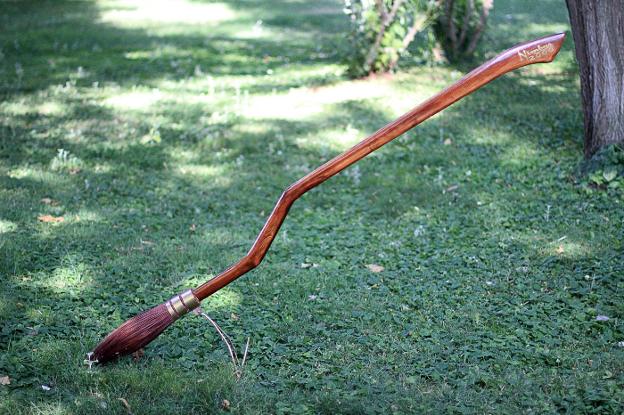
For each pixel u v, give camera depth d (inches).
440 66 247.8
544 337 97.0
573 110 198.2
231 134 183.8
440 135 181.3
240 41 298.7
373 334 98.8
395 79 232.5
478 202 143.6
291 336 97.6
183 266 118.6
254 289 111.0
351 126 189.6
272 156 170.2
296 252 125.0
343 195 150.2
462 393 84.8
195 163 165.9
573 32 152.4
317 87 226.1
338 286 112.7
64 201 143.3
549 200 143.3
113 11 369.4
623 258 118.3
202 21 343.9
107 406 81.4
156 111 202.4
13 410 79.9
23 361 89.7
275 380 87.7
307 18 347.3
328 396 83.4
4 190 146.1
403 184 153.7
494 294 109.5
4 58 260.8
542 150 169.8
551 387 85.8
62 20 340.5
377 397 83.8
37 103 207.0
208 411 81.9
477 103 207.6
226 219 138.6
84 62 257.8
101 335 96.8
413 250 125.1
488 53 260.7
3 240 123.3
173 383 85.7
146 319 89.2
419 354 93.7
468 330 99.5
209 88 227.1
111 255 121.4
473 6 248.8
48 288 109.4
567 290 109.6
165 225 134.9
